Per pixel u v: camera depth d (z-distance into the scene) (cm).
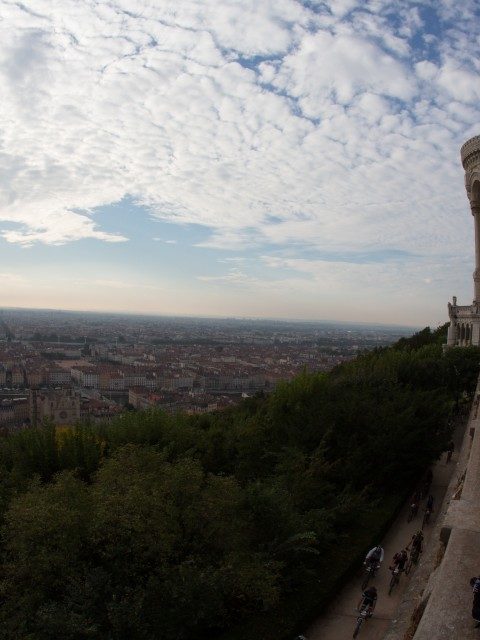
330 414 4797
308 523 3238
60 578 2622
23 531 2725
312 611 2773
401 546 3581
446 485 4650
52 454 4503
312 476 3934
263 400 9206
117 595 2519
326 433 4497
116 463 3491
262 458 4572
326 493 3909
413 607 2345
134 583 2636
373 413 4731
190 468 3177
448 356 7444
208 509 2931
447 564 1878
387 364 7038
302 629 2700
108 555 2641
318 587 2948
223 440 5109
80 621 2331
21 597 2569
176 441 4984
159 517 2761
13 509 2992
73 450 4603
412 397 5303
